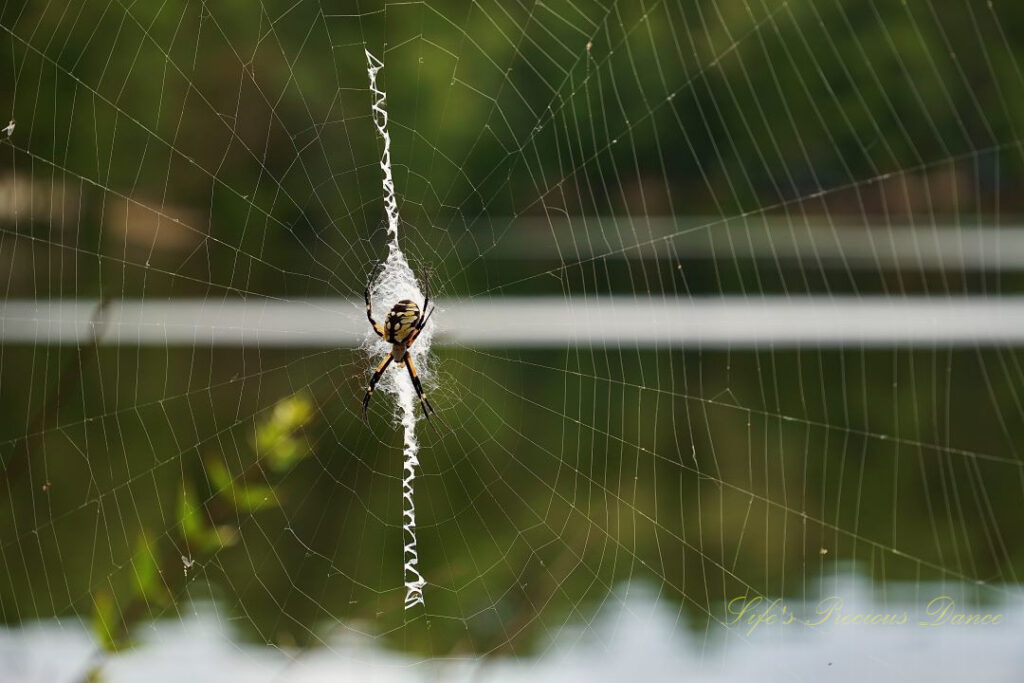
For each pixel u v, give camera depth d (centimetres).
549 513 1415
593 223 2545
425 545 1384
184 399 1900
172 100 2633
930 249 2580
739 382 2136
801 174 2888
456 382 1481
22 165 1184
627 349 2205
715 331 2373
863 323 2305
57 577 1195
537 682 1007
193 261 2188
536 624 1155
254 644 1091
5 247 1165
